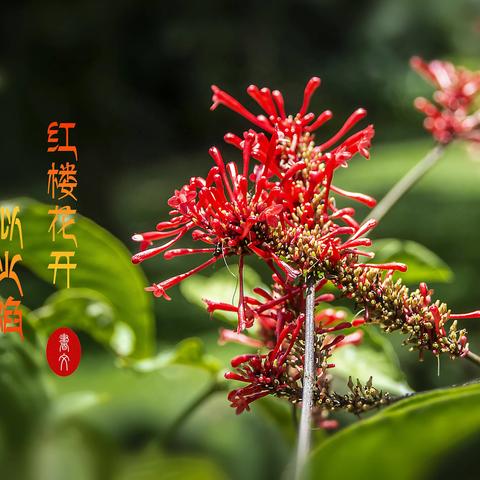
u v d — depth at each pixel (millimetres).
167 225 623
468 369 1808
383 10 8516
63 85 3623
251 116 668
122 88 4656
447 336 623
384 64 8570
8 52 3531
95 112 3727
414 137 8234
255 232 617
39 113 3639
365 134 644
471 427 537
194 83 6305
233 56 6582
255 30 6949
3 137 3656
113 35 3863
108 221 3885
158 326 2559
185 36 5609
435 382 1762
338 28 8227
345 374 780
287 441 792
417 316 615
